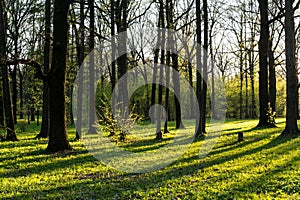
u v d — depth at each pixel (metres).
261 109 26.17
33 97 39.38
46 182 9.98
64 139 16.52
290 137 17.84
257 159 12.25
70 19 23.36
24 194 8.62
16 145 19.61
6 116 22.84
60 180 10.23
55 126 16.38
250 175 9.72
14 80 42.69
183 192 8.31
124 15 24.30
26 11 36.97
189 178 9.83
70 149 16.55
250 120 43.72
